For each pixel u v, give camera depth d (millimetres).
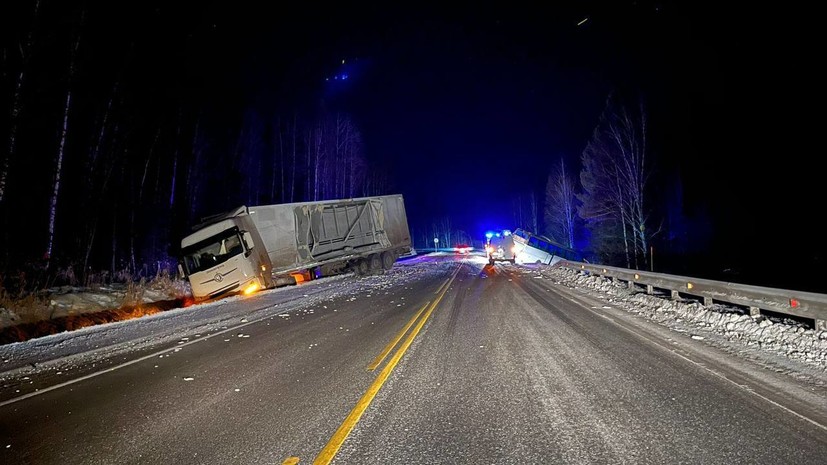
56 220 22688
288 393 6273
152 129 27438
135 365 8664
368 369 7238
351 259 27594
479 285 20234
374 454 4277
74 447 4926
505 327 10148
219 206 34875
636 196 29094
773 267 20797
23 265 18203
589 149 35344
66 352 10234
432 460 4105
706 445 4184
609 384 5965
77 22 18922
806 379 5902
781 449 4074
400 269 33594
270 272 21891
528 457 4086
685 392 5566
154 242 27500
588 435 4477
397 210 32375
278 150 42656
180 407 6000
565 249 38469
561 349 7922
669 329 9312
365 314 13258
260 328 11984
